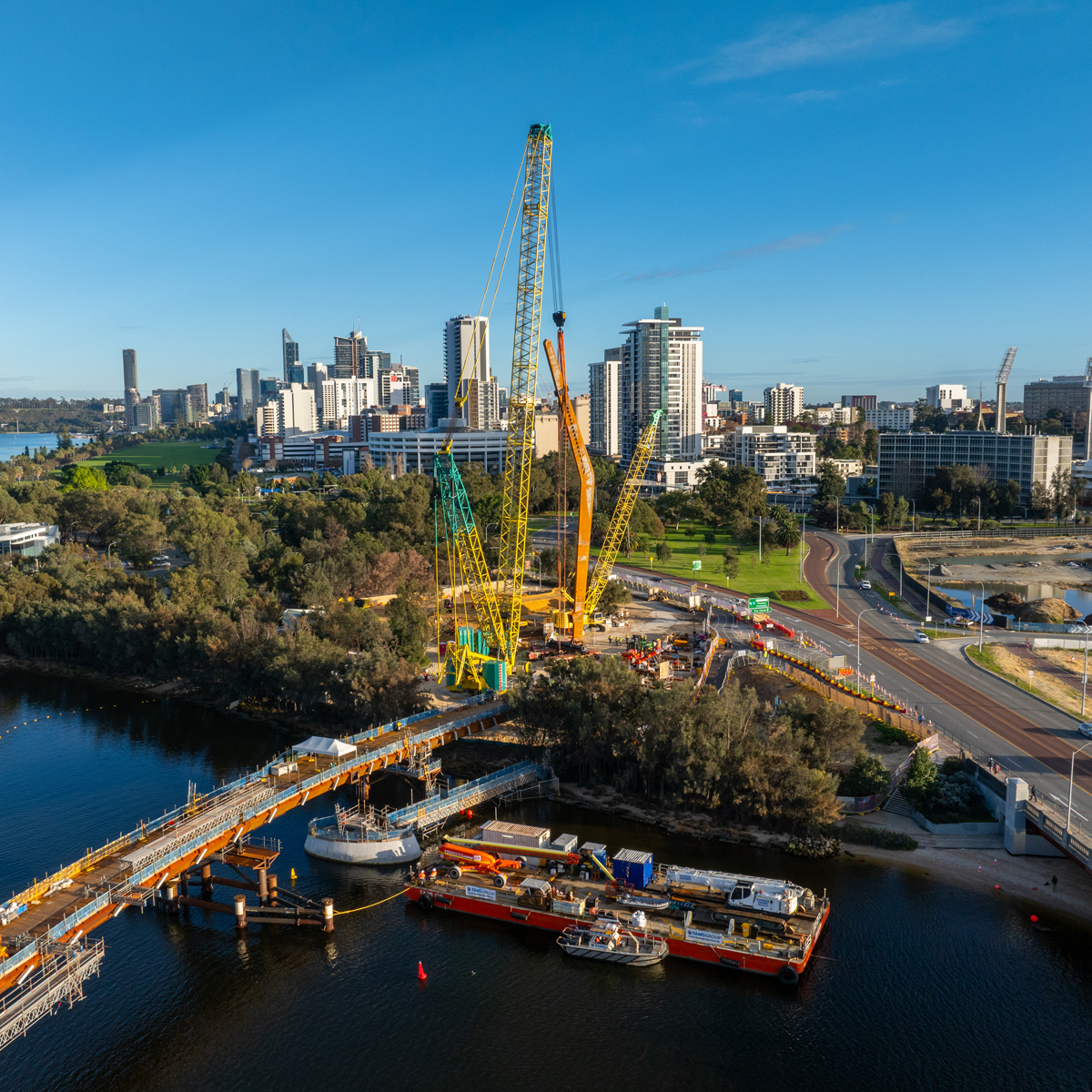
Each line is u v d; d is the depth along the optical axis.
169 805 139.50
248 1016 94.19
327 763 136.38
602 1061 87.00
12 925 89.25
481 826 126.12
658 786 145.25
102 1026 92.69
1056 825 115.75
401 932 110.06
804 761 137.00
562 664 169.62
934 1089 82.50
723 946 100.50
